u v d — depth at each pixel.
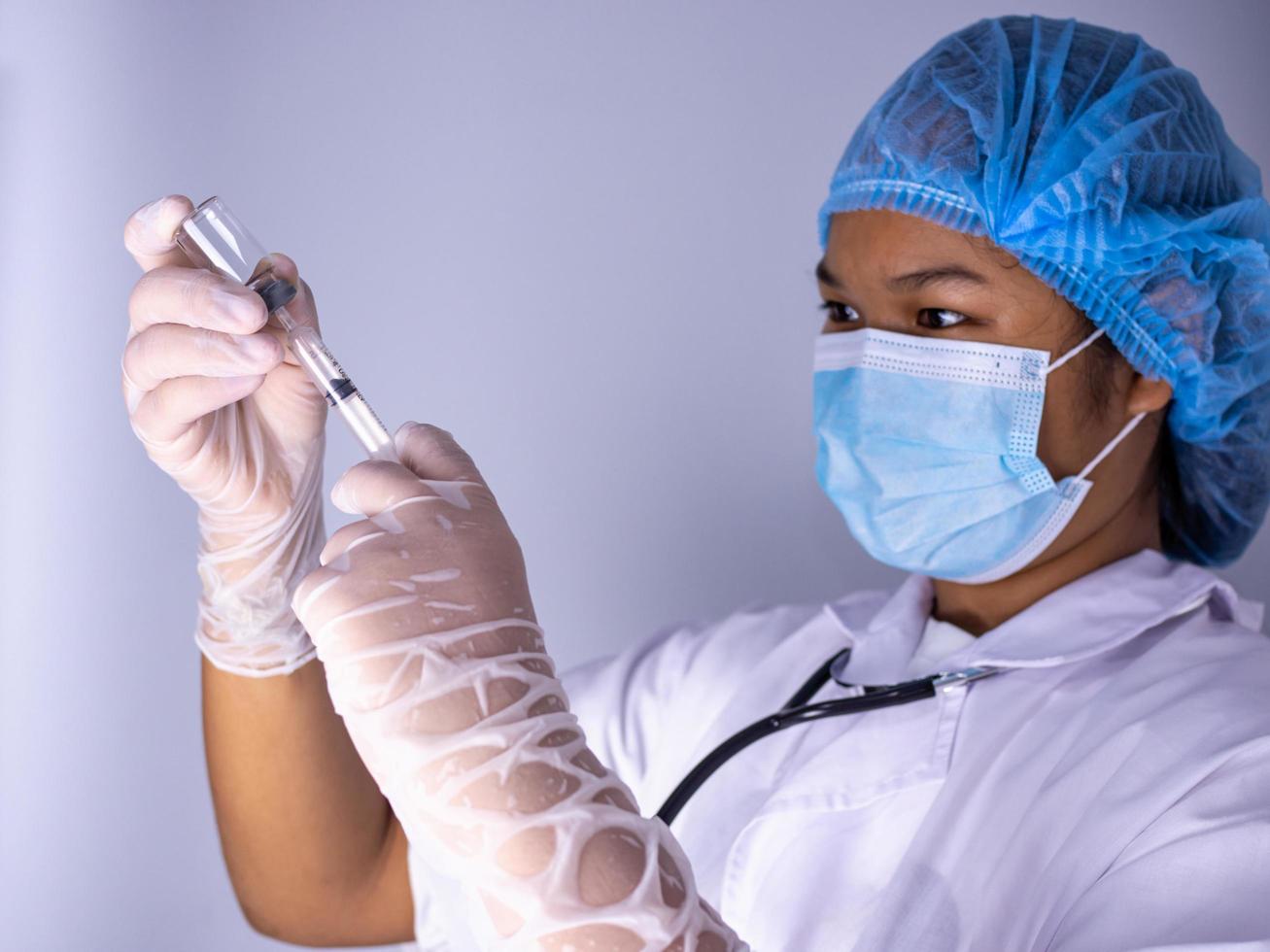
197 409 0.89
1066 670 1.13
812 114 1.68
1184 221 1.14
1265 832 0.83
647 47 1.68
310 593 0.74
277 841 1.17
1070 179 1.12
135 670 1.65
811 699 1.24
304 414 1.02
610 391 1.69
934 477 1.19
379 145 1.67
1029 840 0.99
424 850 0.71
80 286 1.63
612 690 1.37
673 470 1.69
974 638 1.24
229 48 1.65
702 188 1.68
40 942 1.64
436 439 0.85
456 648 0.73
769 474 1.69
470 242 1.68
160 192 1.64
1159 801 0.92
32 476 1.63
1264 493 1.33
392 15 1.67
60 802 1.64
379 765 0.71
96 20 1.63
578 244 1.68
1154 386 1.20
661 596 1.70
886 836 1.09
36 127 1.62
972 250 1.16
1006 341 1.17
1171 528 1.40
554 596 1.69
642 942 0.68
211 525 1.03
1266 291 1.18
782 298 1.68
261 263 0.88
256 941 1.66
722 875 1.13
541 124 1.68
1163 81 1.21
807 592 1.70
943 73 1.22
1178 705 0.99
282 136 1.66
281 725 1.12
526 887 0.67
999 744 1.09
